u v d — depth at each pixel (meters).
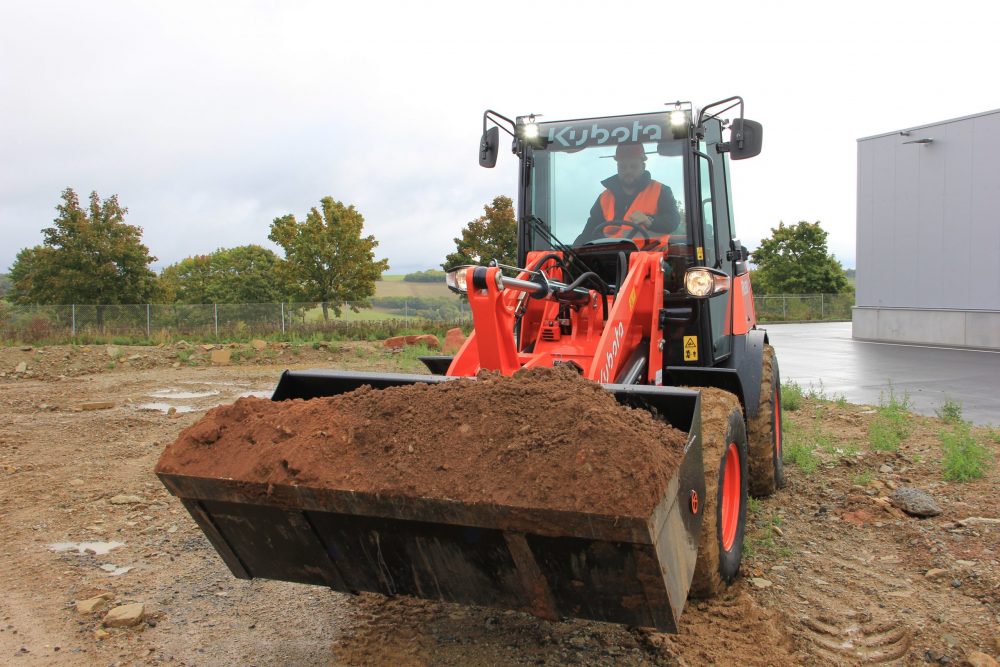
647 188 5.27
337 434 3.00
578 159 5.48
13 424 9.44
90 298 27.22
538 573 2.82
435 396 3.07
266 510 3.07
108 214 28.00
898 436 7.95
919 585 4.28
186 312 25.42
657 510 2.54
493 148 5.71
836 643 3.61
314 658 3.50
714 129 5.67
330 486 2.81
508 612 3.86
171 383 13.81
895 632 3.70
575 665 3.34
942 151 21.81
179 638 3.74
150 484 6.58
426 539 2.91
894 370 15.54
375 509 2.79
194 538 5.22
